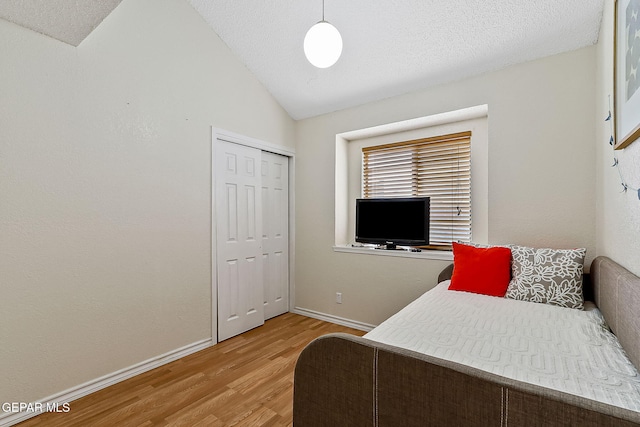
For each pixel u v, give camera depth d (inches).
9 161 65.4
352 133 128.6
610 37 64.2
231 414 68.1
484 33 85.6
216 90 108.0
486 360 44.9
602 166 73.0
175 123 96.0
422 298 78.2
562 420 26.8
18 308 66.6
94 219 78.5
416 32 90.2
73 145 74.7
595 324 58.9
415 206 111.7
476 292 81.7
